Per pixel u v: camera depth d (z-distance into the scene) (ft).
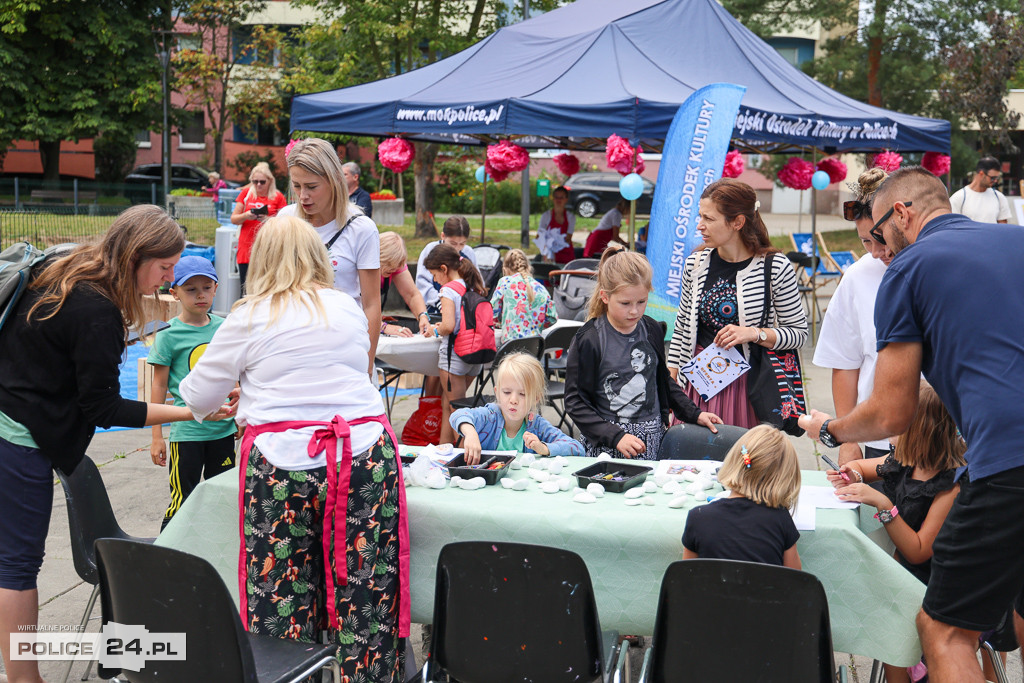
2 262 9.64
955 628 8.32
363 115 27.84
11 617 9.73
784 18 64.64
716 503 8.82
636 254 12.34
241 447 8.91
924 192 8.93
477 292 20.22
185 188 92.27
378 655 9.01
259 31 93.04
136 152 101.19
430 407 20.66
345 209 12.95
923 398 9.64
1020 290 8.05
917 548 9.49
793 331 12.66
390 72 64.85
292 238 9.04
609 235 35.35
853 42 62.90
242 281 31.12
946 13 59.41
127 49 87.25
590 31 28.53
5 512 9.65
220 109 96.17
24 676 9.87
